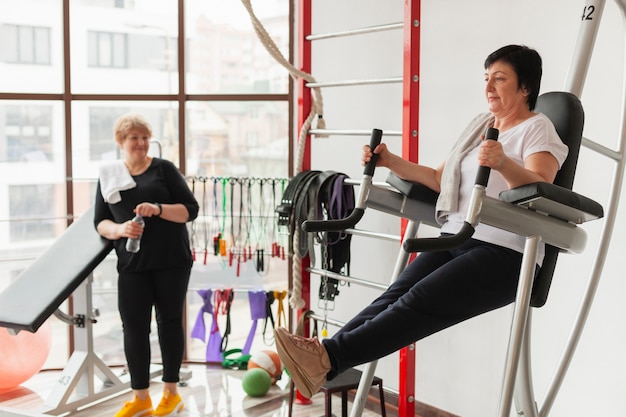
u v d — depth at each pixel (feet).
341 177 12.26
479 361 12.40
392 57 13.60
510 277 7.99
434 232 13.14
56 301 12.71
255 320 15.80
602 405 10.64
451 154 8.75
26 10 15.69
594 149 8.99
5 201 15.90
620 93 10.27
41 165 16.06
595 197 10.64
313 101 13.03
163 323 13.51
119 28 16.02
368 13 13.98
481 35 12.07
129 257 13.17
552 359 11.28
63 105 16.02
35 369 14.67
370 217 14.28
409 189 8.86
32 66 15.83
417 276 8.43
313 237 12.63
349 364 7.66
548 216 7.53
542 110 8.44
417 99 11.25
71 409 13.73
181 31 16.07
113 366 16.20
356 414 9.95
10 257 15.96
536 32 11.30
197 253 16.06
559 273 11.17
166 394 13.52
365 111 14.23
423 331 7.79
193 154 16.35
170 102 16.25
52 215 16.21
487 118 8.75
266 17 15.90
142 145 13.53
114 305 16.48
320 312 15.46
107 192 13.25
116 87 16.12
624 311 10.32
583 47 8.85
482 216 7.11
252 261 16.02
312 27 15.21
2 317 12.51
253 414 13.53
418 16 11.12
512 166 7.14
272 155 16.12
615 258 10.40
